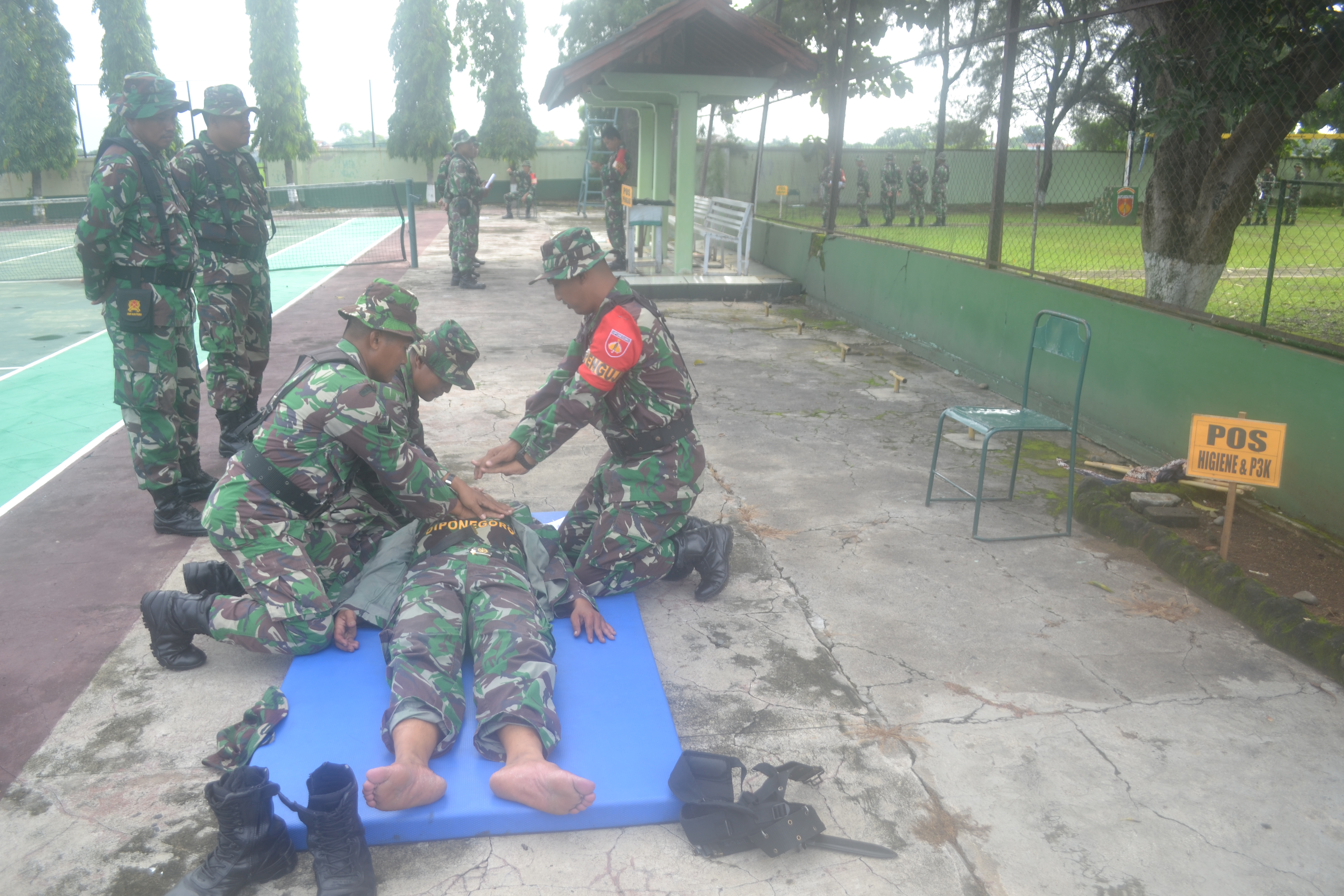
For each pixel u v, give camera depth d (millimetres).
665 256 14398
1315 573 3857
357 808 2264
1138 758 2729
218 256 5039
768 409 6445
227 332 5105
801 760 2701
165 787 2553
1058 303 6184
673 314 10258
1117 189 10500
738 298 11266
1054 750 2760
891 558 4082
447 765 2516
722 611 3600
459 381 3307
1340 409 4121
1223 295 9258
